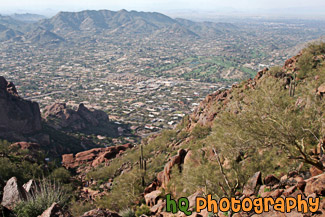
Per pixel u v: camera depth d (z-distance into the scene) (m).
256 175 15.59
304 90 17.47
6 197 14.32
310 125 14.51
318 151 15.34
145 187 30.02
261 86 15.12
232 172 15.73
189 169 17.05
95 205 29.75
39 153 56.59
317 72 32.88
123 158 51.12
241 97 16.22
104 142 101.69
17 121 79.62
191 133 45.91
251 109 14.06
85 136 101.19
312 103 15.12
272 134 13.48
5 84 87.62
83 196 37.12
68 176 45.66
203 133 42.25
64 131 100.00
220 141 15.30
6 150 47.47
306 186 11.85
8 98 80.69
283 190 12.59
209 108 49.53
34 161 47.06
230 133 14.69
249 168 15.85
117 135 119.69
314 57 41.91
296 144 13.09
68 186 38.53
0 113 76.94
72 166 61.03
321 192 11.10
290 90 26.31
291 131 13.33
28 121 82.62
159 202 23.22
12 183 14.82
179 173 24.86
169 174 26.67
